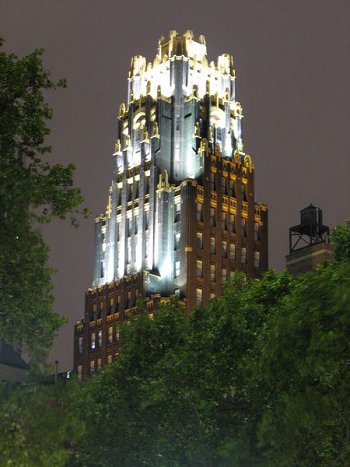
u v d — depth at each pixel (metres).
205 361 128.62
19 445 78.88
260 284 143.50
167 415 131.50
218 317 137.62
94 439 136.50
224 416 123.62
